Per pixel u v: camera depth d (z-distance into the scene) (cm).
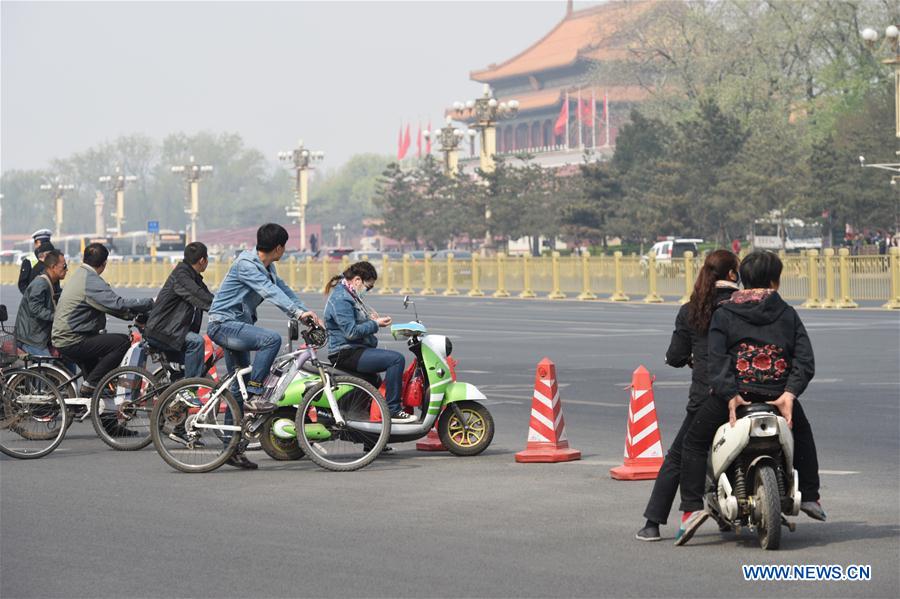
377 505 1159
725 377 930
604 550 963
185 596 829
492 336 3509
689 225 8544
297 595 829
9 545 990
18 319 1612
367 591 838
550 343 3241
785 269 5147
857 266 4841
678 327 995
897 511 1113
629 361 2702
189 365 1547
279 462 1438
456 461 1434
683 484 977
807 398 1984
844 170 7712
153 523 1078
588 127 17950
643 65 10531
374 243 18562
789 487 943
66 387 1586
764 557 934
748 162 8062
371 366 1423
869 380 2242
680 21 10194
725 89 9469
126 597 827
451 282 6875
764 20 9706
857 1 9388
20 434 1498
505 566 909
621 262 5841
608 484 1268
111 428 1555
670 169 8569
